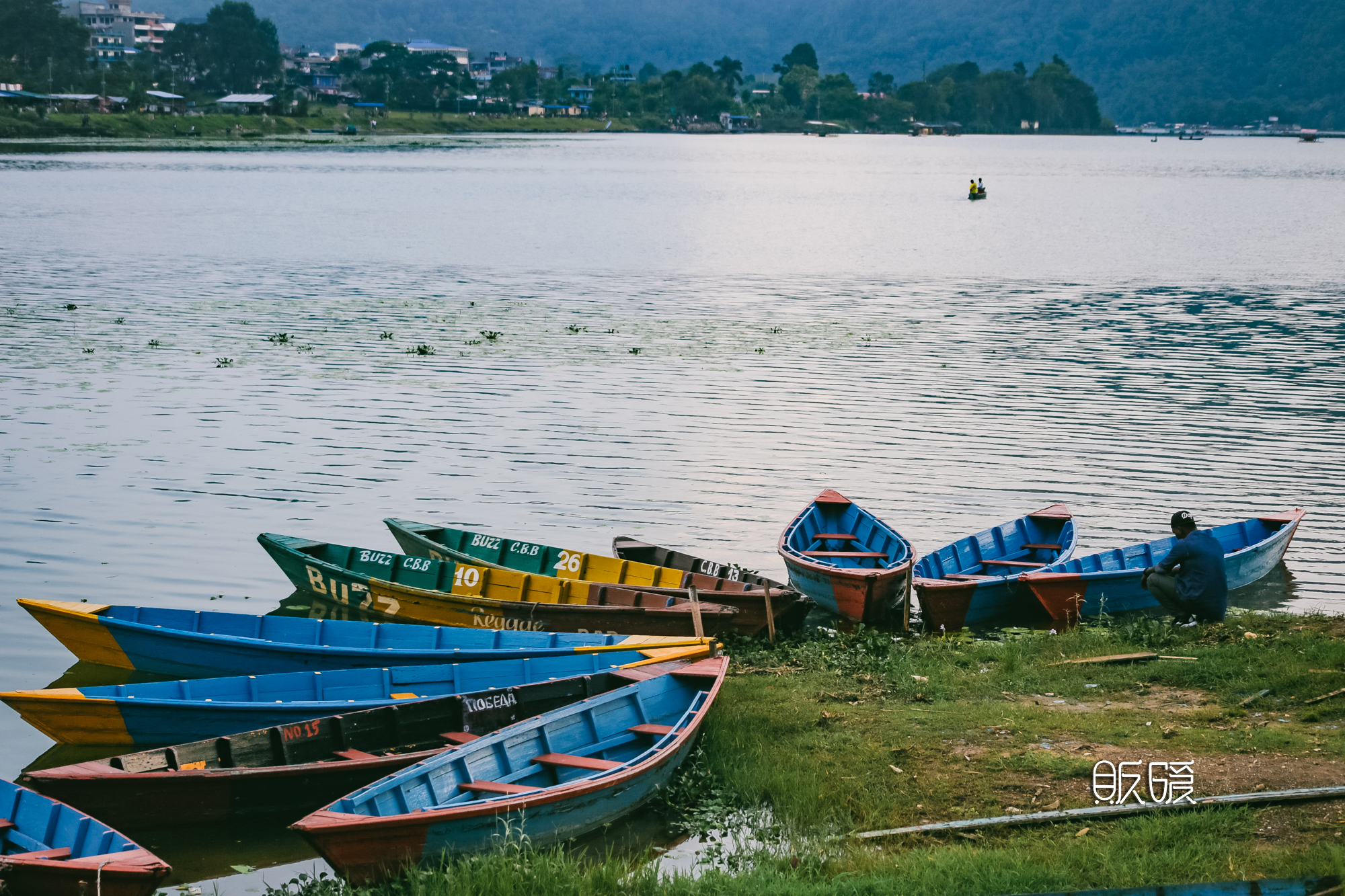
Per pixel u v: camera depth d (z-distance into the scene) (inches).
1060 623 666.2
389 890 377.7
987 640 641.6
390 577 697.0
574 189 4414.4
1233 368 1338.6
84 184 3939.5
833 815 428.8
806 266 2313.0
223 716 485.7
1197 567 623.8
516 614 634.2
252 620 601.3
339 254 2374.5
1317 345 1472.7
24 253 2268.7
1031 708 508.1
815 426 1080.2
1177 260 2438.5
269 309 1699.1
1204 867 362.0
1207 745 457.1
